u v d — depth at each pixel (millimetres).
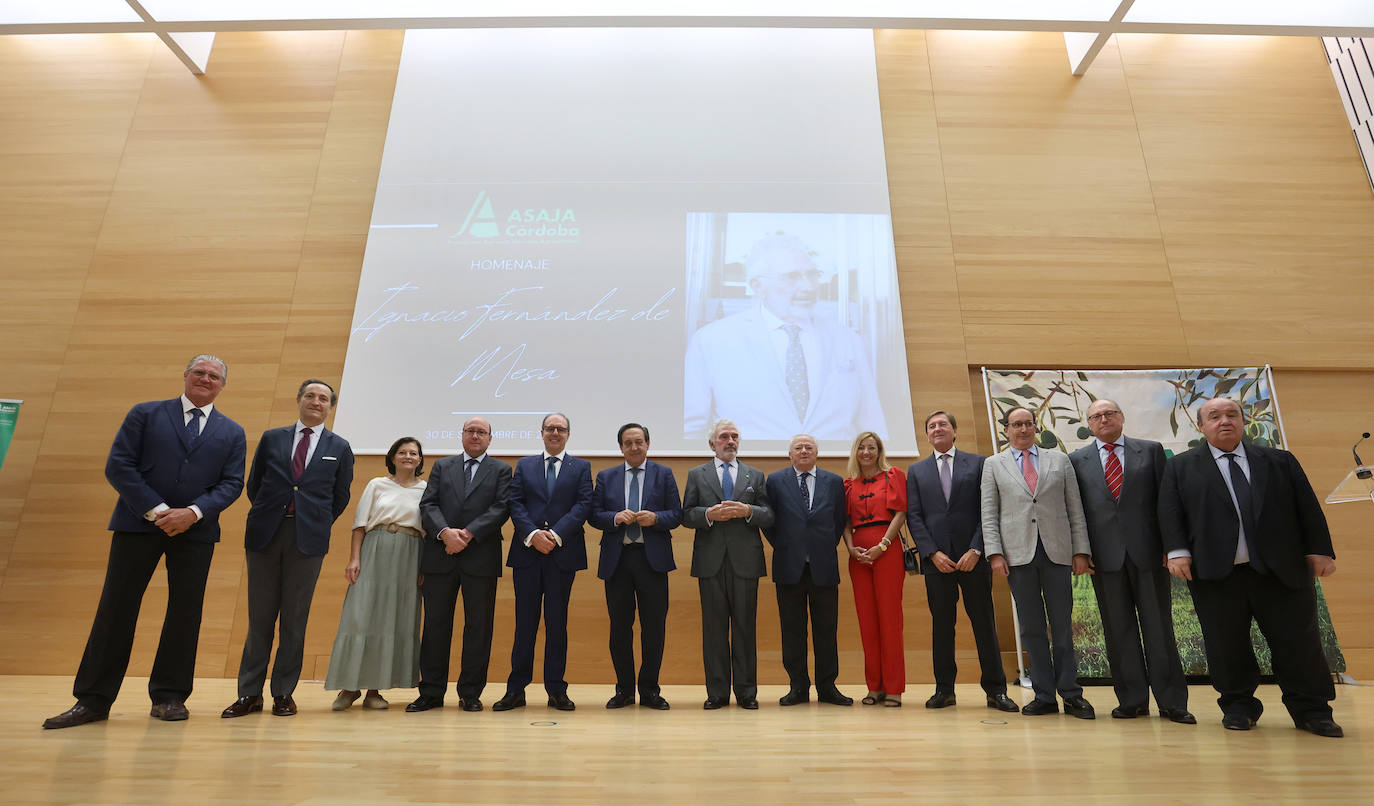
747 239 5301
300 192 5422
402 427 4871
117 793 1629
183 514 2775
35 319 5117
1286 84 5879
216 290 5184
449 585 3361
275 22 5102
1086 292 5273
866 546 3648
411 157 5461
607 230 5312
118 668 2738
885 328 5125
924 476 3678
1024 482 3285
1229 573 2682
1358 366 5191
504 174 5434
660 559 3420
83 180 5441
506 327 5086
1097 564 3123
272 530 3100
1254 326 5246
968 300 5230
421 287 5156
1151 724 2805
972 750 2252
